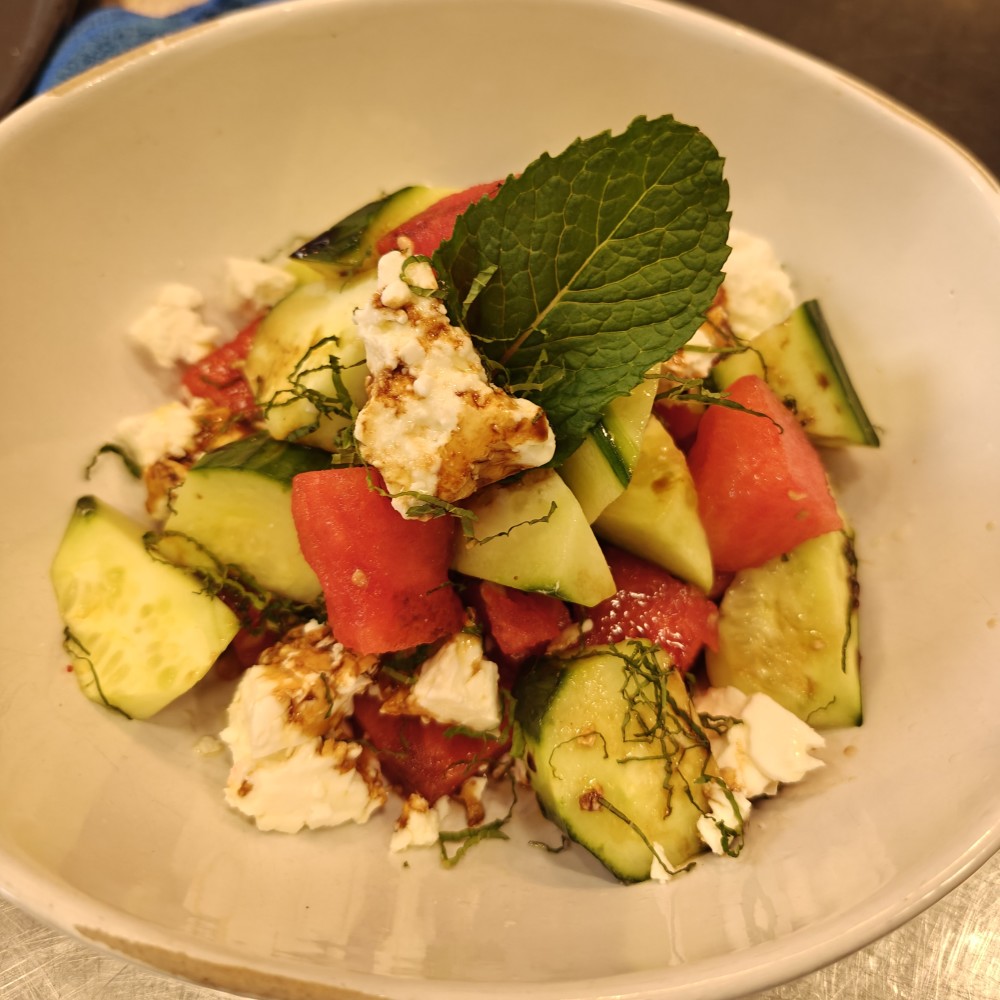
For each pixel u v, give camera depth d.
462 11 0.24
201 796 0.20
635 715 0.20
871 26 0.35
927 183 0.23
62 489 0.22
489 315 0.20
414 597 0.20
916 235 0.24
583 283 0.19
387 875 0.20
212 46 0.23
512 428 0.18
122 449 0.23
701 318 0.19
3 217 0.21
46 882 0.16
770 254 0.25
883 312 0.24
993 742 0.18
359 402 0.21
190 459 0.23
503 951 0.18
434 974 0.17
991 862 0.22
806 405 0.23
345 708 0.21
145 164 0.23
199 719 0.21
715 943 0.17
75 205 0.23
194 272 0.25
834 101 0.24
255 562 0.22
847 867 0.18
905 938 0.21
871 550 0.23
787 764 0.20
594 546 0.20
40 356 0.22
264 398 0.22
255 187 0.25
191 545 0.22
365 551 0.19
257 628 0.22
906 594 0.22
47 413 0.22
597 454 0.20
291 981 0.16
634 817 0.19
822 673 0.22
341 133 0.25
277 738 0.20
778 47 0.24
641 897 0.19
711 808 0.20
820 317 0.24
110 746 0.20
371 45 0.24
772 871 0.19
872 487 0.24
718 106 0.25
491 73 0.25
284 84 0.24
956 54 0.35
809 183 0.25
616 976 0.16
